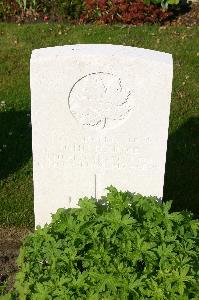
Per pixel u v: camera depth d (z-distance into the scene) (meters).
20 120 2.71
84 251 1.68
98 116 1.79
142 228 1.71
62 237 1.74
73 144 1.84
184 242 1.67
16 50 3.30
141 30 3.56
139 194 1.85
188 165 2.48
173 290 1.57
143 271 1.62
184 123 2.70
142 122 1.79
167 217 1.75
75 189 1.93
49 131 1.82
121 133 1.82
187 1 4.03
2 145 2.56
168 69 1.70
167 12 3.71
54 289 1.59
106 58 1.69
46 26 3.59
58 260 1.65
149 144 1.83
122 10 3.63
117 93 1.75
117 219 1.71
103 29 3.57
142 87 1.73
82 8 3.70
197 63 3.18
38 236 1.73
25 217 2.21
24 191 2.33
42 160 1.88
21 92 2.91
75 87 1.75
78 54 1.70
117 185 1.92
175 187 2.37
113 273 1.59
